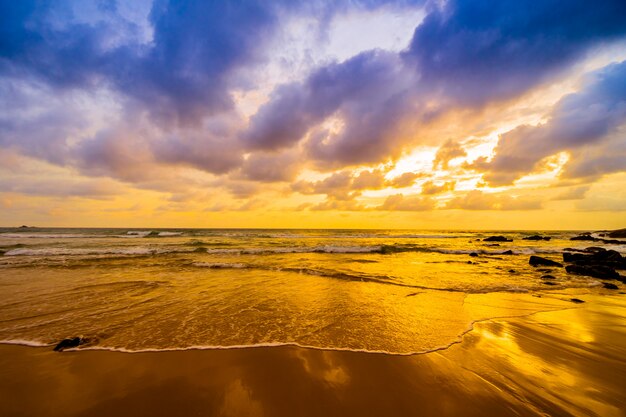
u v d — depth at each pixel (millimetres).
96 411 3041
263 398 3307
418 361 4230
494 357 4395
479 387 3566
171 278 10328
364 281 10070
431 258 19078
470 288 9250
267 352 4500
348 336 5160
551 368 4078
